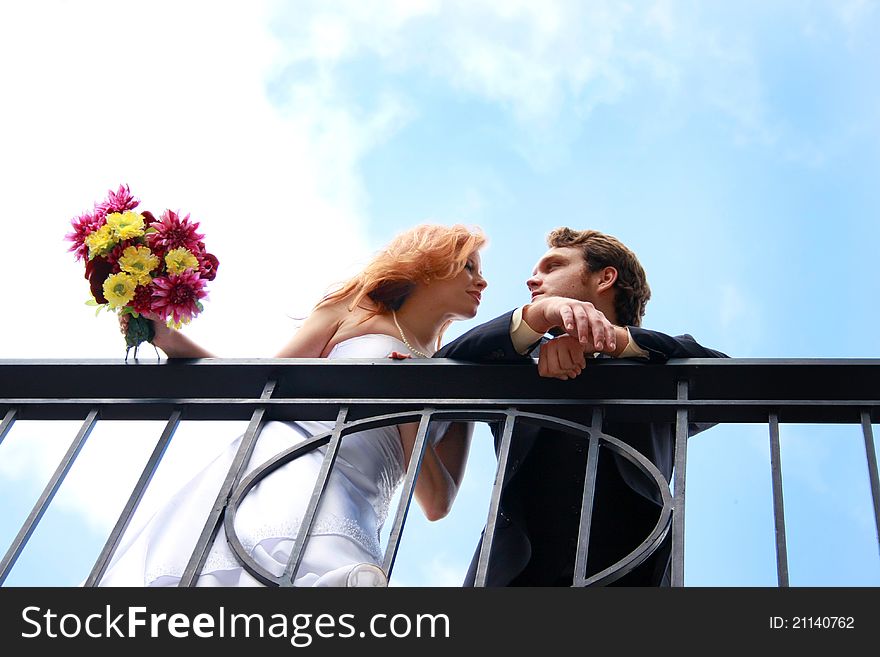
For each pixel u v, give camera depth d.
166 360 2.82
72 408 2.80
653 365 2.61
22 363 2.83
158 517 3.05
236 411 2.74
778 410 2.53
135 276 2.95
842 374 2.52
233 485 2.56
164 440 2.66
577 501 2.95
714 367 2.59
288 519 2.91
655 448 3.02
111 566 3.02
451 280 3.77
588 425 2.65
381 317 3.71
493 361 2.71
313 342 3.67
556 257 3.51
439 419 2.64
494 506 2.37
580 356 2.63
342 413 2.66
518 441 3.08
